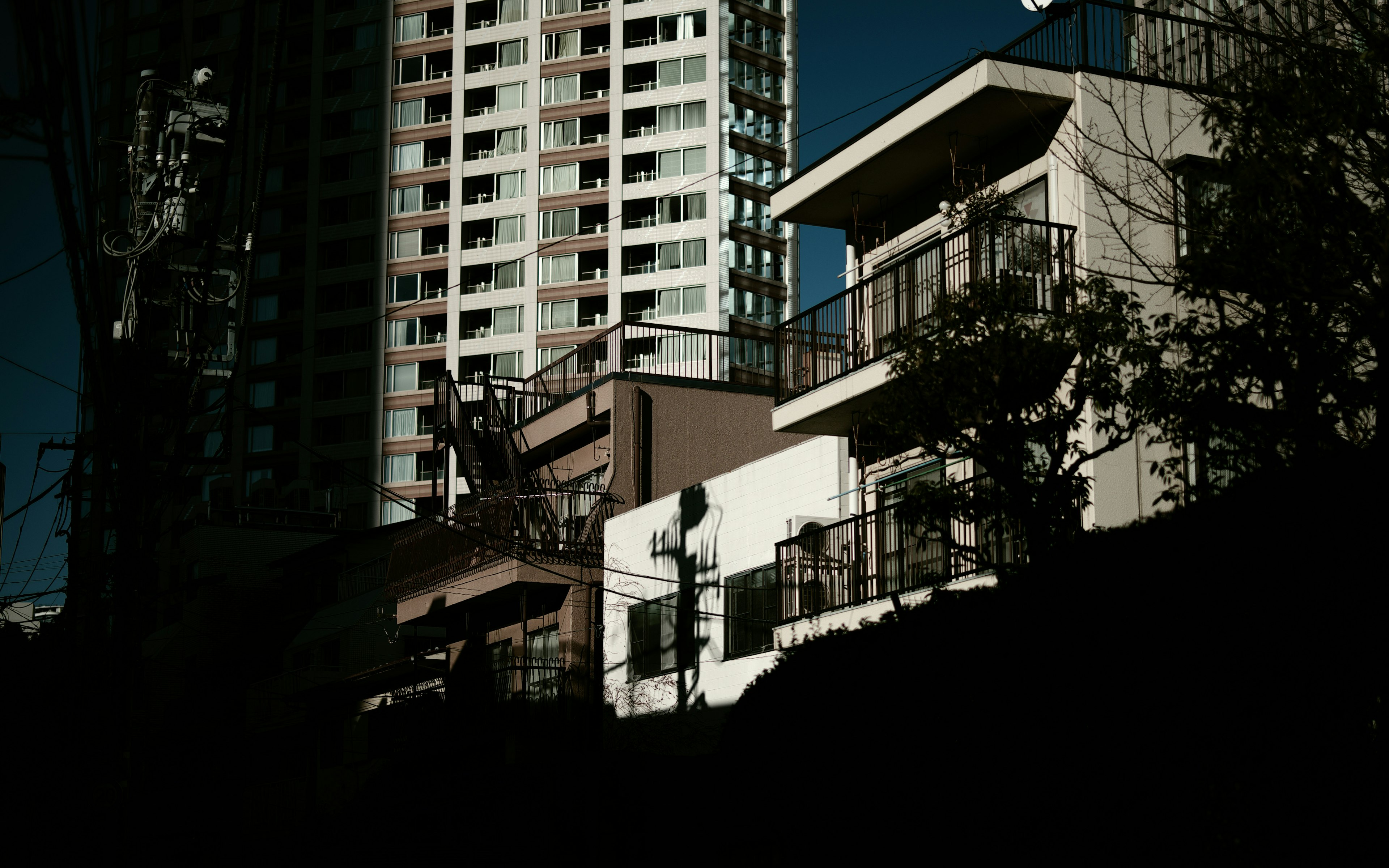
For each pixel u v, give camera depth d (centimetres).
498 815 2548
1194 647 1005
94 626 1691
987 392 1255
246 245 1412
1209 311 1374
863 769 1267
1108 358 1259
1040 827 1041
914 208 1891
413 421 7044
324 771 3866
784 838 1395
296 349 7325
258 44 7688
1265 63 1218
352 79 7538
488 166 7181
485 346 6975
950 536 1341
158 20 7869
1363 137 1029
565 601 2598
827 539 1819
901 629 1327
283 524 5900
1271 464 1052
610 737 2417
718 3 7031
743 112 7006
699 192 6800
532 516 2588
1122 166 1528
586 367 2950
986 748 1127
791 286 6988
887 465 1841
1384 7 1036
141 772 2281
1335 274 1016
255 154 7594
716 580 2206
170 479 1686
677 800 2041
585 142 7062
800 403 1838
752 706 1509
